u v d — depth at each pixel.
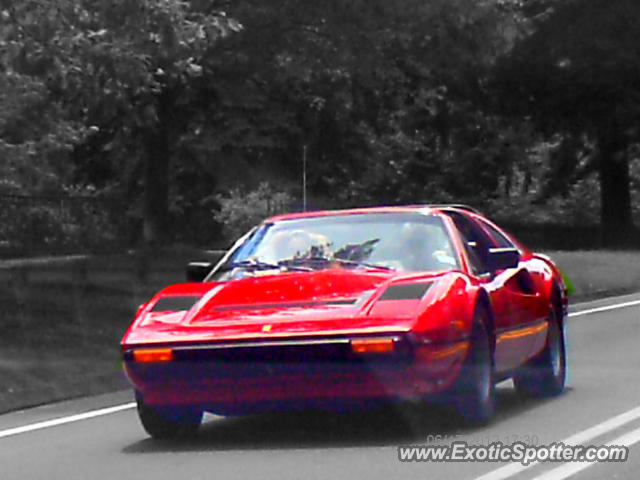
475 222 13.63
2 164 33.03
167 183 47.56
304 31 44.00
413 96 51.75
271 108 45.25
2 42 25.39
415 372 10.87
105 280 28.75
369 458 10.35
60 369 18.25
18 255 29.80
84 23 26.12
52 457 11.32
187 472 10.16
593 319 24.84
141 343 11.29
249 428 12.39
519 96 63.38
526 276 13.76
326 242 12.71
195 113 46.12
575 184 70.62
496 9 47.31
